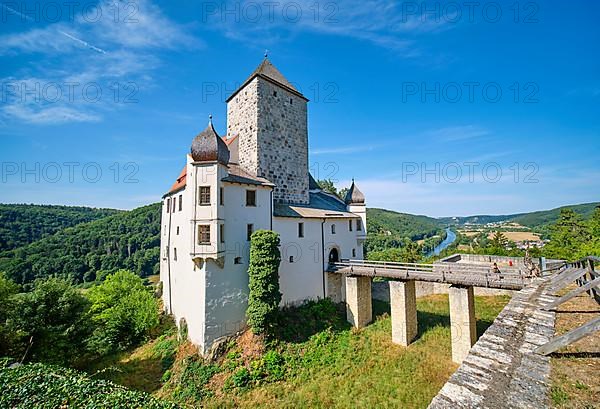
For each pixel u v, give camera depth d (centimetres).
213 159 1864
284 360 1764
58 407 864
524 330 604
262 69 2570
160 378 1745
